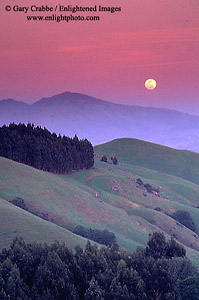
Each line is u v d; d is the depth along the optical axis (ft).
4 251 556.10
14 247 556.10
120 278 511.40
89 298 484.74
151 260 562.66
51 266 513.04
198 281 547.08
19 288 473.67
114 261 561.43
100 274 516.73
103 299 476.95
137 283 506.48
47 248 576.20
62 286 497.87
